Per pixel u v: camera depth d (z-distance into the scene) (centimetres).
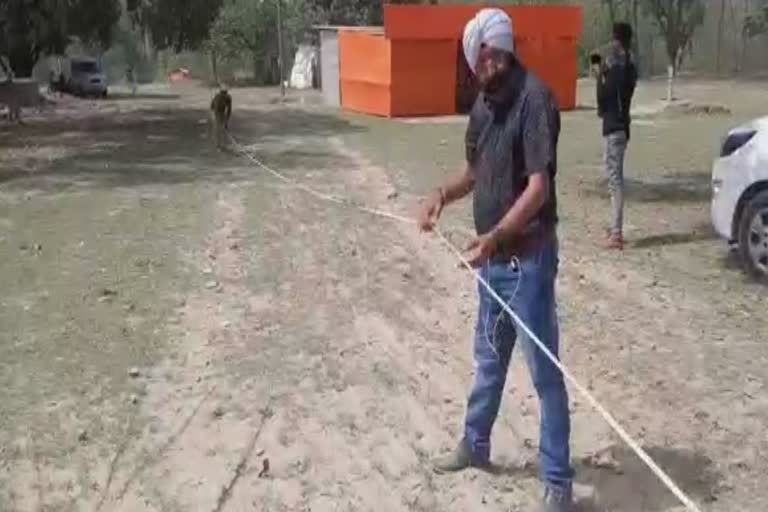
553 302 449
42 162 1880
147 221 1208
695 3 4809
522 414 575
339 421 574
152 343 718
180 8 3156
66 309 808
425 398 609
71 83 4606
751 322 752
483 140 448
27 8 2956
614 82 977
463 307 812
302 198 1388
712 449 529
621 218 1012
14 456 534
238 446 542
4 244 1072
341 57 3419
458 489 487
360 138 2386
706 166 1695
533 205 421
